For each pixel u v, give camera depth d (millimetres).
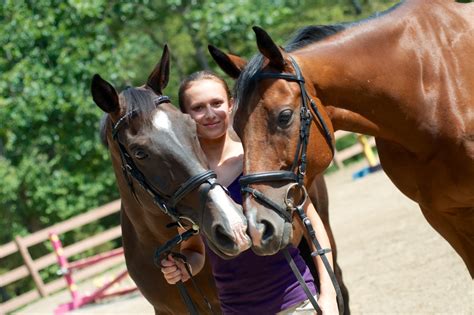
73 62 19266
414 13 5121
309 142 4465
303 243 5094
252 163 4262
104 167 20547
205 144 4531
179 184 4156
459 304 6809
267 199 4180
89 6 19594
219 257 4266
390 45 4938
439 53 5012
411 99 4895
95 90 4340
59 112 19359
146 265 4949
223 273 4250
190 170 4129
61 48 19469
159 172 4191
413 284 7906
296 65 4551
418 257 8961
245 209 4176
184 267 4375
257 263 4156
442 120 4906
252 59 4484
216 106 4449
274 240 4094
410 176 5172
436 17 5137
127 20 26812
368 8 34406
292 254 4230
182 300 4945
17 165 20906
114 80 19859
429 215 5289
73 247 15055
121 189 4672
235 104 4418
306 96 4477
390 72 4863
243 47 25406
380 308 7402
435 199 5086
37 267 14836
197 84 4453
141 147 4207
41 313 13016
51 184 20016
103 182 20344
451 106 4910
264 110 4340
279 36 30297
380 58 4871
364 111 4852
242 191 4246
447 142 4902
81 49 19453
